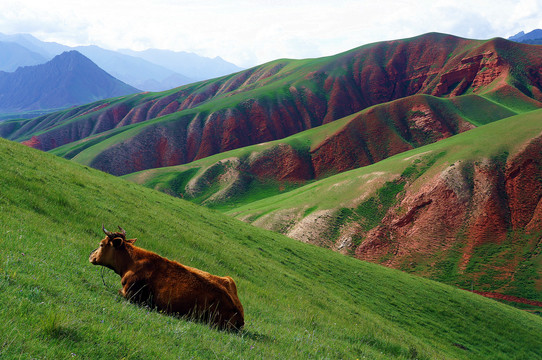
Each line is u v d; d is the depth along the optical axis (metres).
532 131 127.31
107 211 23.53
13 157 25.41
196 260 23.11
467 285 98.38
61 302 6.43
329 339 13.43
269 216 127.06
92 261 8.91
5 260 7.46
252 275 26.58
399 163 138.12
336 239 118.06
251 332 9.46
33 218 15.52
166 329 6.87
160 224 27.08
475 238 110.88
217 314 8.51
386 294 43.66
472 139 136.25
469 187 119.88
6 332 4.34
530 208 112.81
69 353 4.55
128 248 8.91
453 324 42.94
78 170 35.06
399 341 26.17
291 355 8.38
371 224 120.75
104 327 5.73
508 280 97.19
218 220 43.59
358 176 139.50
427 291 50.41
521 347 43.00
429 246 112.69
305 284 31.66
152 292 8.45
